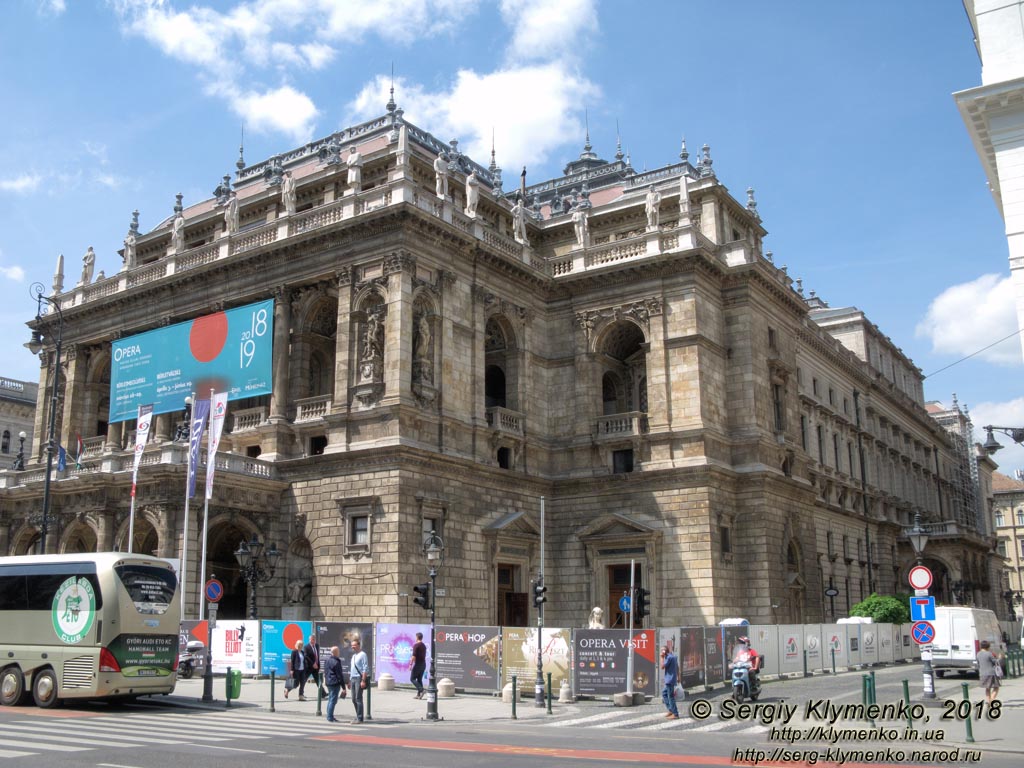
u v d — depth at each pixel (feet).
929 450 384.47
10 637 111.04
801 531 202.90
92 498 179.42
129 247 222.48
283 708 112.27
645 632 120.26
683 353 189.06
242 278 194.29
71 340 225.35
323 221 184.03
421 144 224.33
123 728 87.25
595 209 219.61
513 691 106.11
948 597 331.36
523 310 199.62
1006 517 528.63
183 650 148.66
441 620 165.37
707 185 208.64
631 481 188.55
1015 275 122.83
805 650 158.71
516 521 184.14
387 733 89.40
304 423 178.60
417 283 173.99
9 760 66.18
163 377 197.36
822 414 269.64
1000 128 126.82
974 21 139.54
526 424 195.00
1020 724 93.30
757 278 201.46
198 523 164.35
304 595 169.89
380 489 163.94
